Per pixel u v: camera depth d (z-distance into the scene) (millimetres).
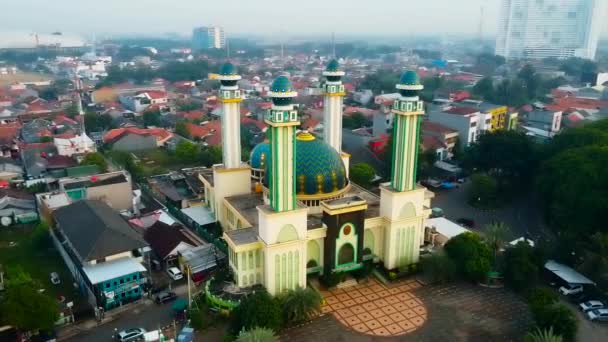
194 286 79000
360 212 78750
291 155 69500
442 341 66188
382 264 84500
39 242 92562
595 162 98000
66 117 194625
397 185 80625
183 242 86625
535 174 123438
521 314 72250
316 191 83312
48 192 107000
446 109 168250
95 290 72688
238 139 93750
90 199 98438
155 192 119625
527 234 100562
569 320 64438
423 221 90500
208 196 105500
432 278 80562
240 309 67875
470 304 74875
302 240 73000
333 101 95250
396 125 79312
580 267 80438
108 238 77750
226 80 89000
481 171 133625
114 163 138250
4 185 118812
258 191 96188
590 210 90750
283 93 66000
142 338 65188
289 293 69562
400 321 70562
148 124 198500
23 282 67812
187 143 148000
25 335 65062
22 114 196250
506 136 130250
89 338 66125
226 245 87250
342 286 79938
